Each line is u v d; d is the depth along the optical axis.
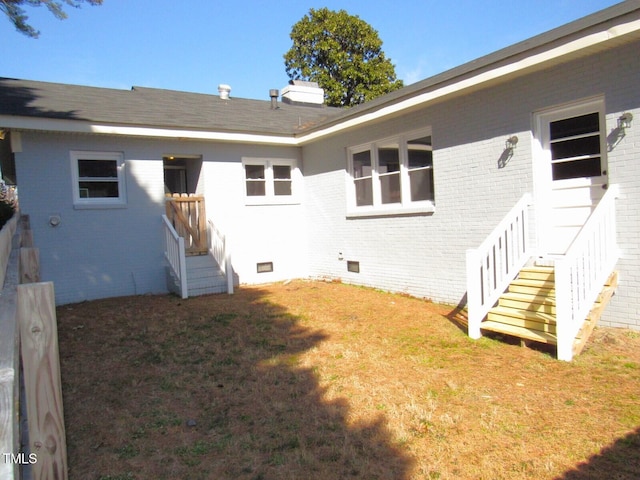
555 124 6.50
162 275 10.12
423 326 6.65
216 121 10.92
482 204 7.36
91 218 9.34
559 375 4.52
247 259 11.18
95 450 3.44
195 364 5.27
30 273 5.41
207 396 4.38
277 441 3.49
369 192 10.06
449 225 7.99
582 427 3.49
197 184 10.94
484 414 3.79
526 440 3.36
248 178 11.36
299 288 10.34
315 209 11.59
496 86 7.05
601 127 5.96
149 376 4.93
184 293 9.19
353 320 7.15
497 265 6.18
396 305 8.16
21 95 9.75
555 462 3.07
